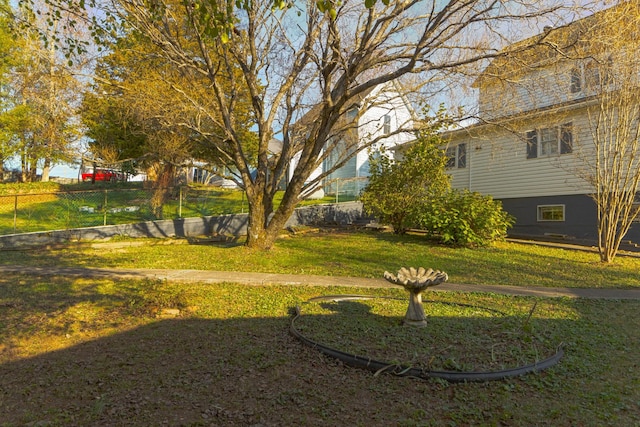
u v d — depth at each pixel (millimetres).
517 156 16078
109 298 7105
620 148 10844
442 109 11578
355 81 11188
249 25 11000
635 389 3830
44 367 4355
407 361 4250
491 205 13836
